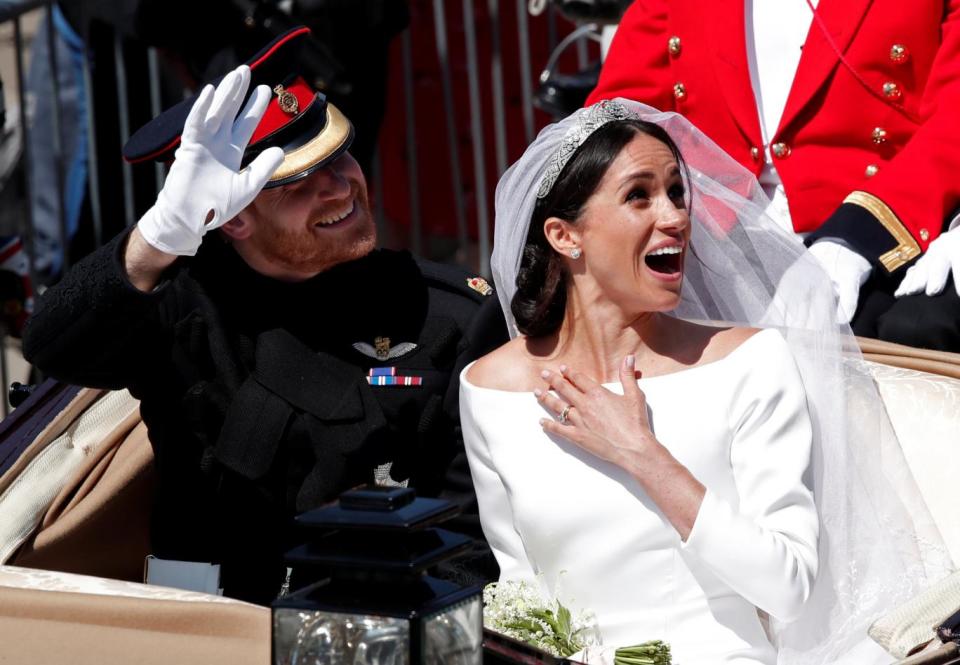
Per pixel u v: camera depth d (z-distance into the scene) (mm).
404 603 7711
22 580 10891
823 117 15070
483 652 9422
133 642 9805
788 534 10297
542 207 11109
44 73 23562
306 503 11984
